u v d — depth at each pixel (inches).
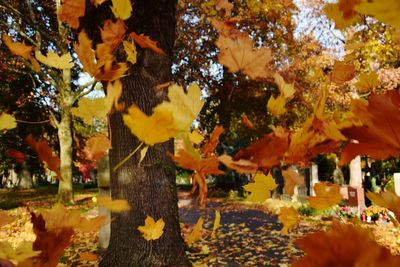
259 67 27.8
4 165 1128.8
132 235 178.9
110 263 180.4
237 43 27.6
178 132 25.0
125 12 30.7
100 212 186.1
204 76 483.8
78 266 200.7
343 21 23.2
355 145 21.5
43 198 853.2
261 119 301.4
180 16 442.0
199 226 41.7
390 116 20.3
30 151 538.9
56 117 775.1
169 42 173.8
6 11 494.0
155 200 179.8
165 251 179.9
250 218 528.1
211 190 1039.0
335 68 35.3
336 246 18.2
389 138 20.6
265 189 29.1
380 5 16.5
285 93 29.3
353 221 25.2
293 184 34.2
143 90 158.6
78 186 1464.1
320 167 961.5
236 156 28.7
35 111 727.7
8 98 689.0
